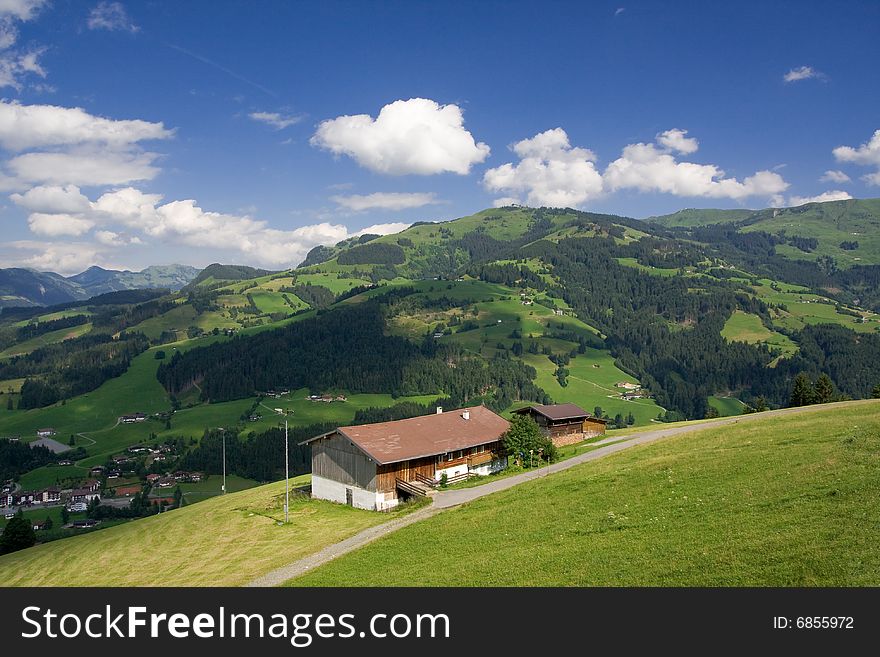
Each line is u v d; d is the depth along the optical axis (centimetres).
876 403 6894
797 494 3116
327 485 6538
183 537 5616
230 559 4606
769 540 2606
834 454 3725
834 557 2302
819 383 12312
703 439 5734
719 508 3234
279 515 5959
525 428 7188
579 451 7906
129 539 5881
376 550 4009
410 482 6200
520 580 2897
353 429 6425
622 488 4203
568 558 3044
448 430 7100
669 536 3002
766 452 4284
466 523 4234
